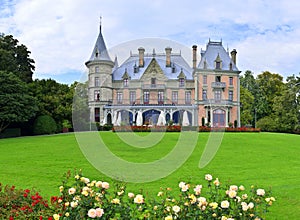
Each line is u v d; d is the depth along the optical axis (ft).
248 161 57.00
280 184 38.60
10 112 115.55
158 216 16.69
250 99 203.41
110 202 17.31
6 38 156.46
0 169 47.57
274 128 157.79
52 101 133.28
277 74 221.46
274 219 24.86
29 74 158.10
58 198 19.47
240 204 16.96
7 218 19.10
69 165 50.49
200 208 16.56
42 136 107.14
